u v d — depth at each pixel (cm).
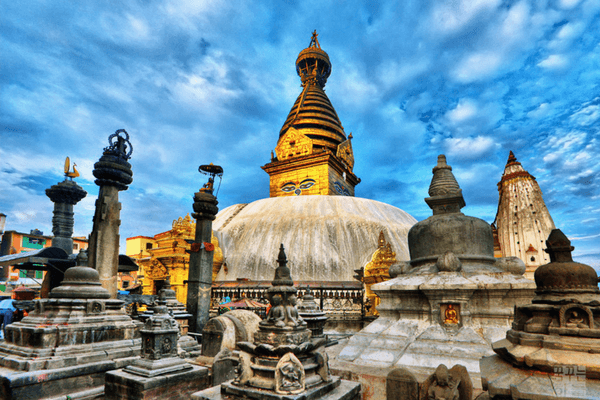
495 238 3706
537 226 3359
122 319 1061
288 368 546
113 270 1513
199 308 1706
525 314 462
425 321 863
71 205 2459
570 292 424
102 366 902
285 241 3341
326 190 5134
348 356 840
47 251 1909
